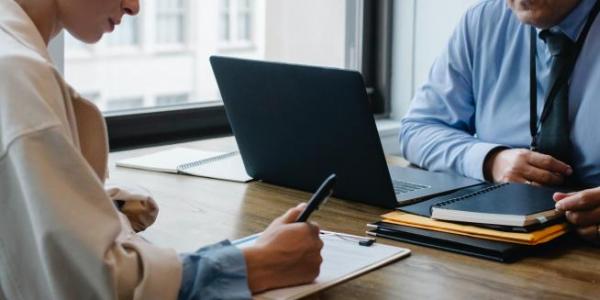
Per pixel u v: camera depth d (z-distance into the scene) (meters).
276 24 3.51
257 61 1.73
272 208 1.67
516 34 2.13
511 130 2.12
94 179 1.07
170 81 4.21
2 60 1.07
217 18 3.93
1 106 1.06
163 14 4.22
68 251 1.05
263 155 1.84
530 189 1.64
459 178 1.91
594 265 1.34
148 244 1.14
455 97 2.25
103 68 3.85
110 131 2.48
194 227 1.54
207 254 1.15
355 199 1.72
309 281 1.22
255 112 1.80
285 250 1.19
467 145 2.03
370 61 3.25
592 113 1.95
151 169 2.02
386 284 1.24
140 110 2.60
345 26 3.26
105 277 1.05
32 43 1.17
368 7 3.20
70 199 1.06
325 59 3.34
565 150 1.97
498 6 2.19
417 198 1.69
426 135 2.17
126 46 4.08
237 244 1.38
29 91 1.06
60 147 1.06
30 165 1.04
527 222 1.40
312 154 1.74
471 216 1.44
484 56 2.19
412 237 1.45
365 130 1.59
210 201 1.73
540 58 2.06
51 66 1.10
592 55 1.96
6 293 1.12
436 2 3.07
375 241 1.45
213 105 2.77
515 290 1.22
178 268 1.11
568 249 1.43
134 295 1.08
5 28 1.14
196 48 4.18
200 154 2.18
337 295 1.19
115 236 1.07
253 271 1.17
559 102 1.98
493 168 1.92
